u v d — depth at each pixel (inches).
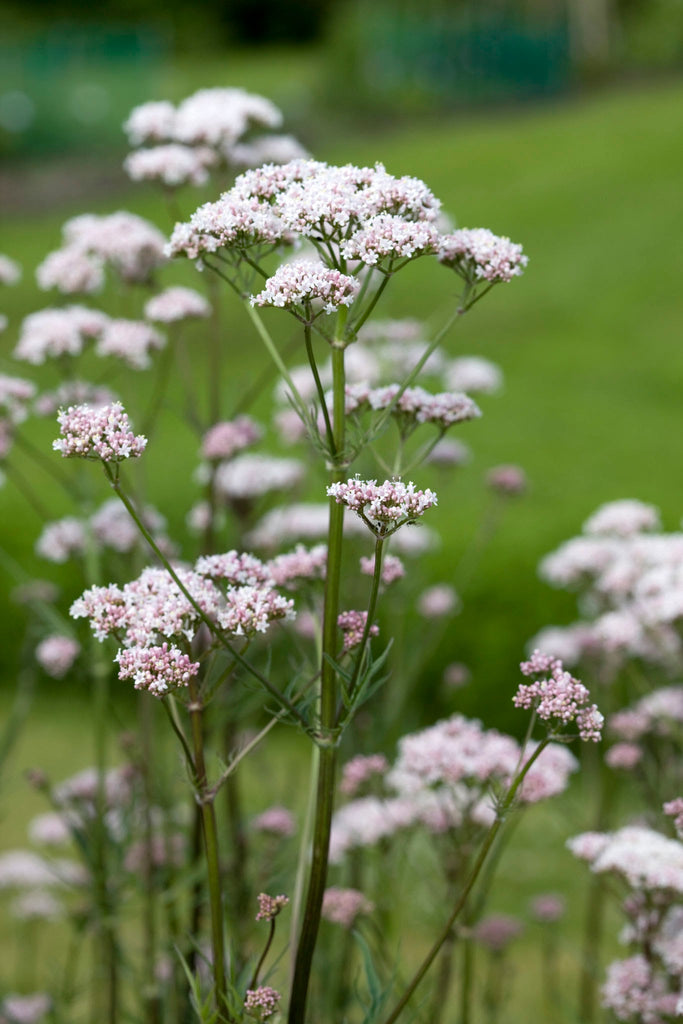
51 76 1393.9
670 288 725.3
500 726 329.4
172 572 89.6
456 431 488.4
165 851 149.6
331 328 99.4
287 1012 97.8
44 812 285.4
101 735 148.4
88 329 164.4
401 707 180.7
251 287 101.0
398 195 94.6
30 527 376.5
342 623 100.8
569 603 322.7
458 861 126.2
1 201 1152.2
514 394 553.0
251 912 140.1
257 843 161.2
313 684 101.4
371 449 110.1
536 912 169.9
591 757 181.2
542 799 123.3
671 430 482.3
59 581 371.6
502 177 1048.8
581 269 784.3
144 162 162.6
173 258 101.1
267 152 164.4
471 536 337.7
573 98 1531.7
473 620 328.5
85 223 170.9
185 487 367.6
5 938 225.6
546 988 180.9
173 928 146.6
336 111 1465.3
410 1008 112.9
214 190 172.4
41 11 2001.7
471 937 123.3
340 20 1785.2
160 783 161.5
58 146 1343.5
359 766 143.3
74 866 208.1
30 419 490.6
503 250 101.0
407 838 140.9
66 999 150.2
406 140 1323.8
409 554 197.6
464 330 689.0
